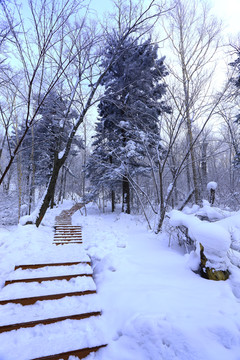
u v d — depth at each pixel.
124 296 2.47
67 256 3.74
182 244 4.73
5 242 4.64
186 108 5.16
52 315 2.16
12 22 3.24
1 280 2.90
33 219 6.45
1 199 10.17
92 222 9.16
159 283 2.75
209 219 4.47
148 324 1.89
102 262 3.75
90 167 13.06
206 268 2.91
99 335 1.96
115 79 9.74
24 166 12.20
